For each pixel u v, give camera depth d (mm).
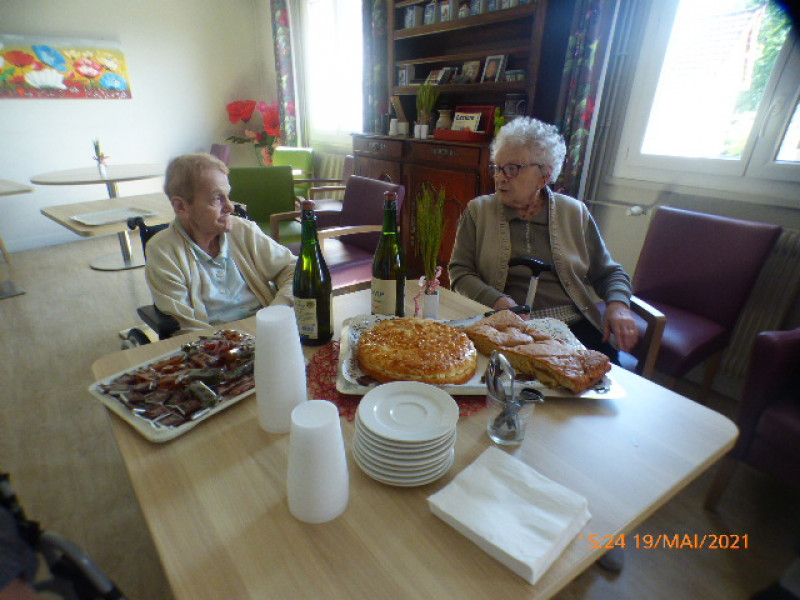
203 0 4426
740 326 1846
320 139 4648
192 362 843
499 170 1350
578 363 813
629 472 636
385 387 701
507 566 488
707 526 1344
